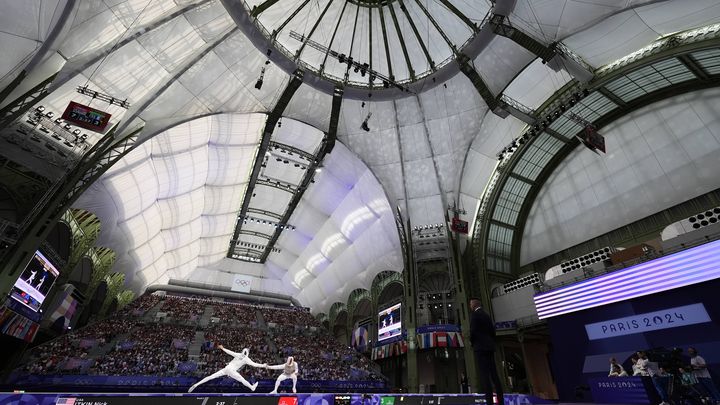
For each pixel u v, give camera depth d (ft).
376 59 117.91
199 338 147.84
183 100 99.96
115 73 83.76
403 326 128.06
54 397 24.94
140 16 76.69
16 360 88.99
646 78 88.74
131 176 112.78
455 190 125.70
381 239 153.38
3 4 55.16
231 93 105.91
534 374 103.71
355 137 127.95
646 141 94.32
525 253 120.88
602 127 105.19
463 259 122.21
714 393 33.27
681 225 70.95
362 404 33.78
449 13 102.37
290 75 106.52
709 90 84.23
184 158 127.75
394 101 118.01
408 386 110.01
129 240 143.13
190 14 84.17
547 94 100.22
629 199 95.04
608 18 75.51
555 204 114.52
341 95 110.63
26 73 65.10
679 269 59.41
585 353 70.38
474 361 102.42
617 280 67.56
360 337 161.99
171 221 163.32
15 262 73.72
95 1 66.74
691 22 68.69
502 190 118.32
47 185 82.28
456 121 117.29
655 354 36.81
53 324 110.22
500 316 106.83
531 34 87.61
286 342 161.07
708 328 54.95
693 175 83.30
